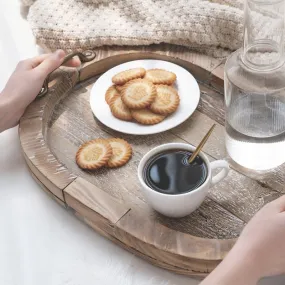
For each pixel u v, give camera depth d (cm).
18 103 104
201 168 87
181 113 105
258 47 92
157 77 109
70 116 108
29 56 125
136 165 99
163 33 115
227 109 94
